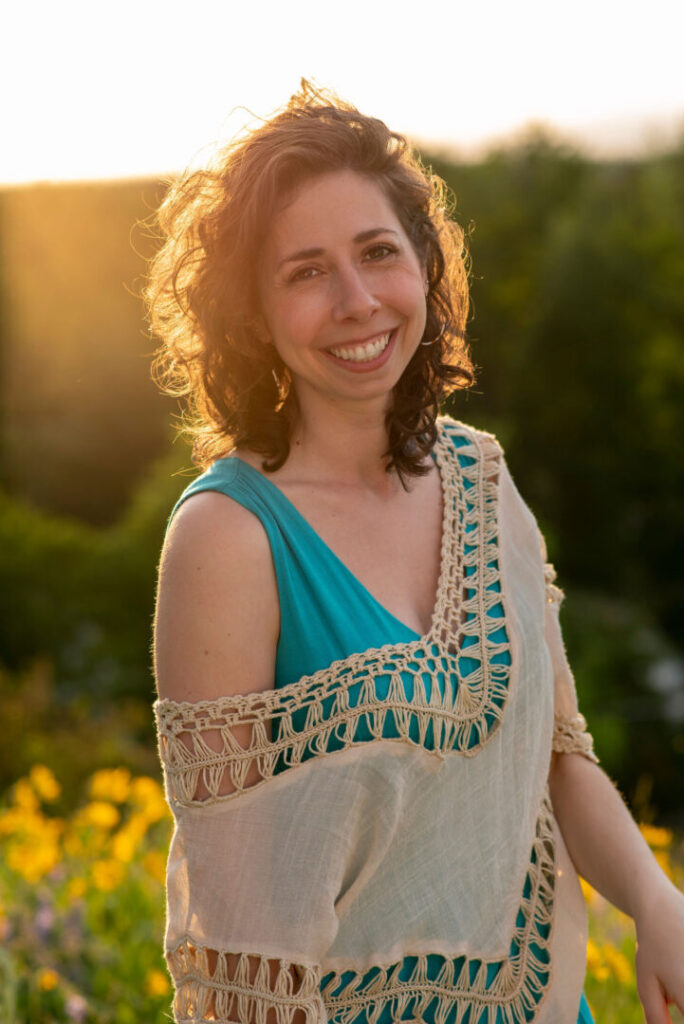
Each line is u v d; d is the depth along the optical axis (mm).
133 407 21453
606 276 20641
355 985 1626
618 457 20344
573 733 1899
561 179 23359
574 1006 1776
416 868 1649
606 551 20188
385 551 1726
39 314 21359
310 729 1579
